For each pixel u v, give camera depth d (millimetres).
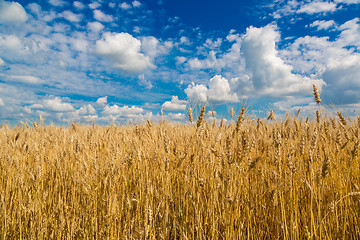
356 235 3137
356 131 4008
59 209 4004
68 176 4766
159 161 4508
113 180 3654
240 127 2984
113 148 4711
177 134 5625
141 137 5363
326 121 4645
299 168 3389
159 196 3928
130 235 3318
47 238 3695
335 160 3727
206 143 4090
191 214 3688
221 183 3207
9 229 3896
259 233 3285
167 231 3633
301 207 3348
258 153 4445
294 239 2838
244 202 3160
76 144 5020
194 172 3656
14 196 4395
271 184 3588
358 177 3645
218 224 3377
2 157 5320
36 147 4781
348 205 3371
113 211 3250
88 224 3617
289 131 4297
